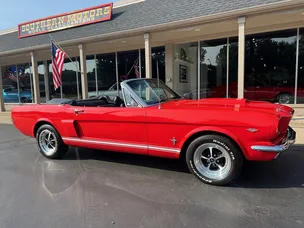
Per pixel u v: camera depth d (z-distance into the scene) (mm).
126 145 3881
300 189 3143
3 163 4668
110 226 2455
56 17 12016
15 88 17172
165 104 3865
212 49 10445
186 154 3443
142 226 2434
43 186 3500
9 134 7656
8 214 2760
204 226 2395
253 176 3584
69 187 3434
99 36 9453
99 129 4105
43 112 4738
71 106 4480
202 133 3338
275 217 2516
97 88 13766
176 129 3422
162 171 3934
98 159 4695
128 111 3762
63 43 10453
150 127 3604
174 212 2678
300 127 6598
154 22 8391
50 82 15641
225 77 10344
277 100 9516
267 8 6492
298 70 9047
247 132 3016
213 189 3219
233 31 9477
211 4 7785
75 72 14453
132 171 3979
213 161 3338
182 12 8195
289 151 4727
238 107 3375
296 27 8766
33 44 11742
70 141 4504
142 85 4133
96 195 3150
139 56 12172
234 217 2539
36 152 5430
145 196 3080
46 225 2518
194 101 4004
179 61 11195
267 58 9516
